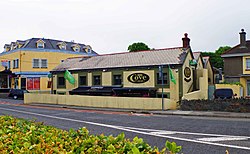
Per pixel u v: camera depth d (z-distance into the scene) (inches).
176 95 1069.1
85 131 216.8
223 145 356.8
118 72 1213.7
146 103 992.2
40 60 2027.6
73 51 2224.4
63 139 201.9
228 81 1497.3
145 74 1141.1
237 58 1483.8
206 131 482.9
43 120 678.5
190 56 1175.6
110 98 1087.0
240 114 776.9
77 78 1359.5
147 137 429.1
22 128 262.2
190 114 807.7
